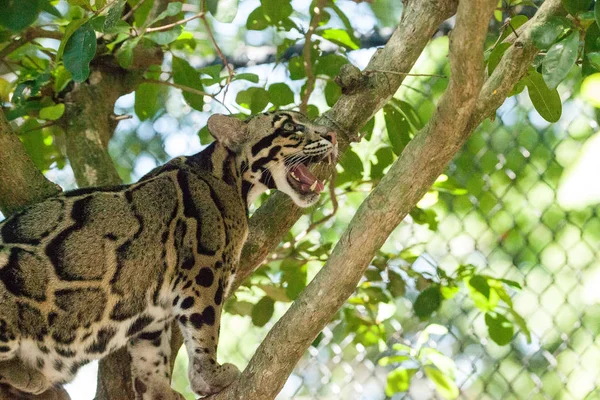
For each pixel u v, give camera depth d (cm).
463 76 525
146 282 696
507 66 613
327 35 973
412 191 594
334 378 1109
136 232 695
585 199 1121
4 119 711
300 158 816
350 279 611
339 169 998
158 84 970
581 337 1120
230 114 885
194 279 724
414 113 911
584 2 620
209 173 789
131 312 691
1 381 644
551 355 1109
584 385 1100
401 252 975
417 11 843
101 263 670
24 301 638
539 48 604
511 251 1152
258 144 818
